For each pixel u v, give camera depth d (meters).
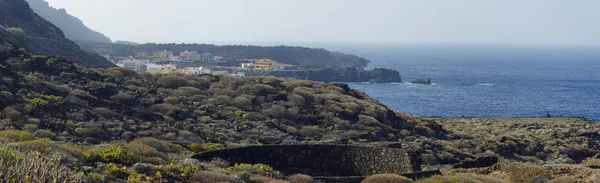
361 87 159.75
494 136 44.56
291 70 190.12
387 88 156.75
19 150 14.54
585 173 20.53
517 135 46.31
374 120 40.31
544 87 162.12
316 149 25.22
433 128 45.38
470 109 107.75
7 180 10.50
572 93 144.25
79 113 28.50
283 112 38.19
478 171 22.81
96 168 15.18
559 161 37.78
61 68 37.69
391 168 24.50
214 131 31.08
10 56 36.81
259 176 18.56
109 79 39.06
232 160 23.09
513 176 21.05
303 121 37.97
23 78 32.22
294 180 18.94
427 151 31.98
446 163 29.97
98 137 25.34
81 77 37.25
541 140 45.97
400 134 39.62
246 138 30.75
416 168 24.50
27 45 70.44
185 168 16.42
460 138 43.88
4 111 25.92
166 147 22.75
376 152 25.00
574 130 53.03
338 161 25.06
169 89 39.88
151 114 31.80
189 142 26.89
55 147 16.06
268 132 32.88
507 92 146.00
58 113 27.92
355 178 19.78
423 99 126.38
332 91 48.88
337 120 38.62
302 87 47.94
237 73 172.88
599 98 132.12
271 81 47.19
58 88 31.97
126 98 34.34
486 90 151.62
